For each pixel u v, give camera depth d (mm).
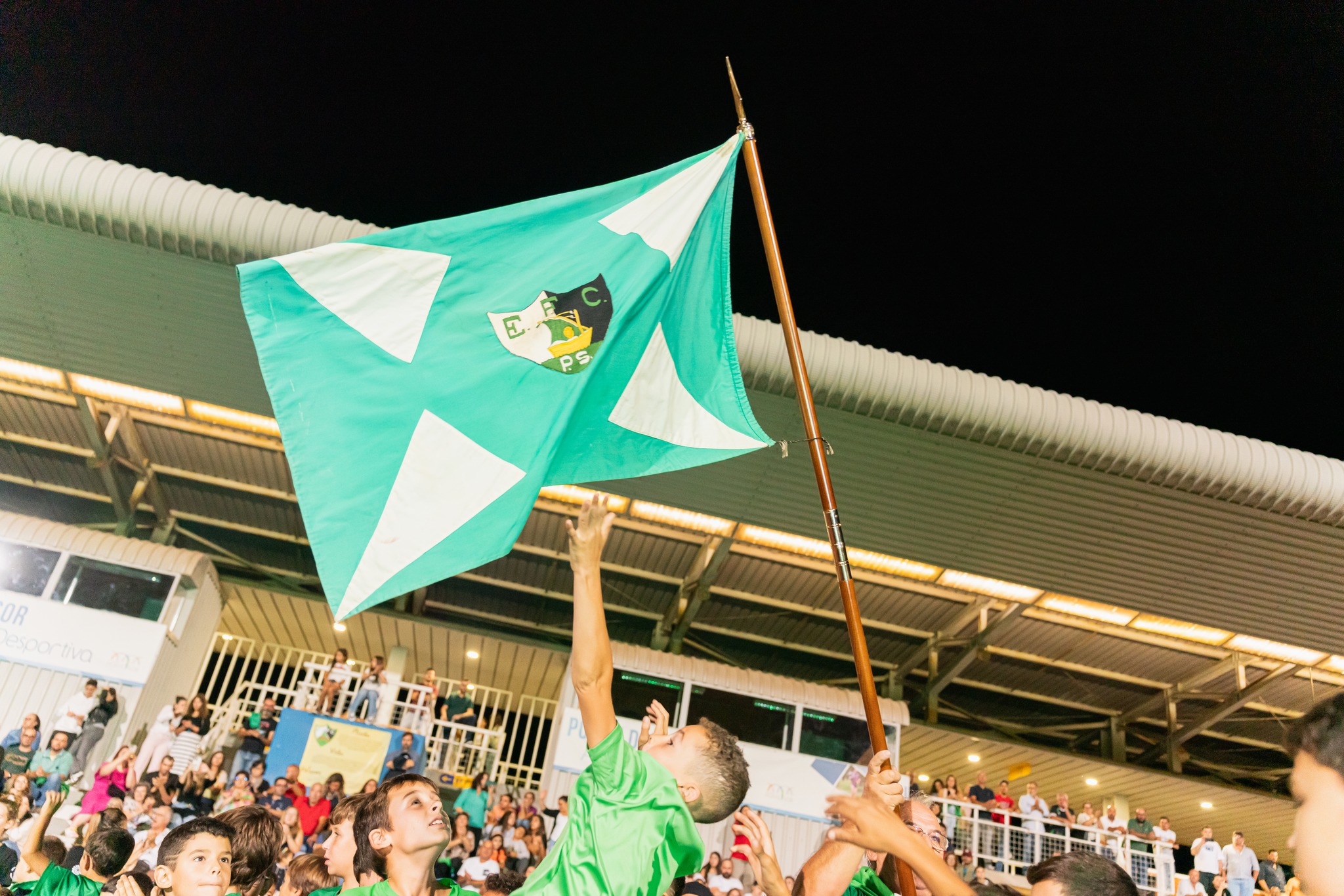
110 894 4973
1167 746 21547
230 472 18125
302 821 13758
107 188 12977
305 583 20812
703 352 4016
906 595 18703
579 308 3688
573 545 2551
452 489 3207
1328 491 14922
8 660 15750
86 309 14469
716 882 13992
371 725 15453
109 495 18953
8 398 16875
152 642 16422
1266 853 25359
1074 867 2699
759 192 4105
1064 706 22469
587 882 2318
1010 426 14578
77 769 14695
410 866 3344
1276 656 18391
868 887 3766
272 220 13234
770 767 17719
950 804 17750
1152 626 18344
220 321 14359
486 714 25281
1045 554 16344
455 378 3395
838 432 14914
